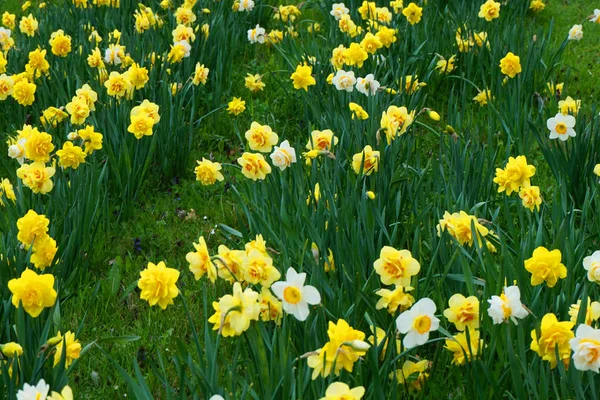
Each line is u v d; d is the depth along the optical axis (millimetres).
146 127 4176
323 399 2746
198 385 3074
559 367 2982
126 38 5395
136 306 3793
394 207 3832
